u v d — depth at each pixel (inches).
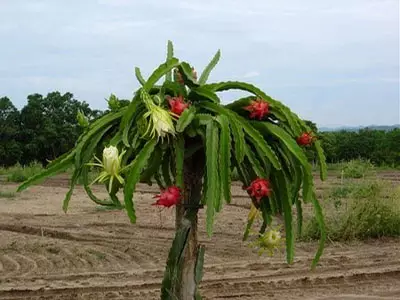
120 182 87.4
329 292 277.6
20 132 2091.5
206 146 89.1
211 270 319.0
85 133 97.4
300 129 98.0
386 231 417.4
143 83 99.0
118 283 294.5
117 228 462.0
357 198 431.2
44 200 672.4
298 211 107.3
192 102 96.9
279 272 314.3
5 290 278.1
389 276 309.7
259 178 92.2
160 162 92.7
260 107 94.8
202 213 525.7
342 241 402.3
